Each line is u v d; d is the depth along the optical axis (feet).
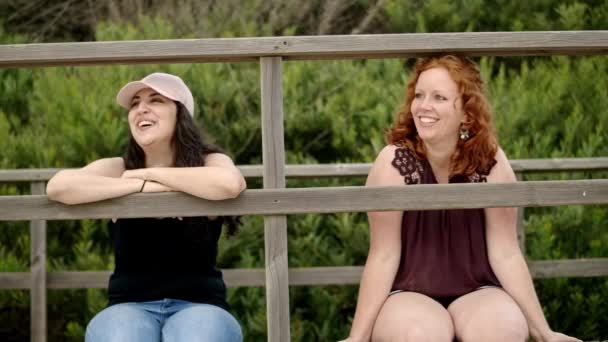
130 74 19.66
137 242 10.41
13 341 17.46
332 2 26.66
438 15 24.16
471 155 10.60
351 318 17.16
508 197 9.55
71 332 16.44
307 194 9.48
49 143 18.57
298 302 17.57
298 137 19.15
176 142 10.92
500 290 10.28
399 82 20.77
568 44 9.82
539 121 19.22
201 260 10.50
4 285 15.53
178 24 25.45
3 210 9.44
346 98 19.56
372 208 9.46
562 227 17.11
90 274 15.67
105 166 10.81
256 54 9.62
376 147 17.31
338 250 17.58
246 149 19.02
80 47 9.58
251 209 9.48
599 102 20.07
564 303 16.96
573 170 15.34
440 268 10.44
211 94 18.98
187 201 9.50
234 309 17.02
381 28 26.94
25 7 28.02
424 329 9.49
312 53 9.72
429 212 10.52
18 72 21.81
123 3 26.78
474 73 10.55
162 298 10.28
